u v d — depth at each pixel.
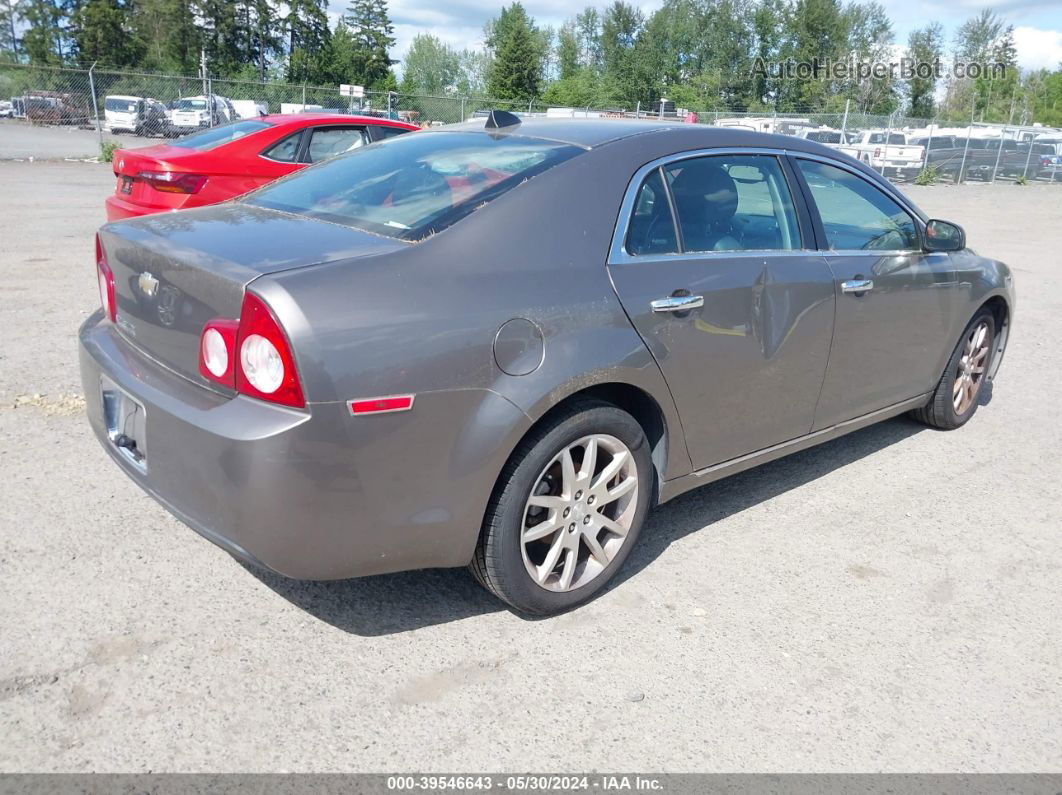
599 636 2.94
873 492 4.22
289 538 2.41
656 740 2.47
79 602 2.93
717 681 2.74
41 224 10.73
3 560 3.14
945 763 2.44
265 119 8.15
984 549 3.69
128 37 74.06
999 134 33.69
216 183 7.47
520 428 2.66
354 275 2.45
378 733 2.44
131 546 3.30
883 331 4.12
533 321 2.69
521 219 2.81
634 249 3.06
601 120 3.63
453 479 2.59
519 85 73.19
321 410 2.33
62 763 2.26
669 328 3.07
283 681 2.62
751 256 3.45
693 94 71.12
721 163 3.48
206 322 2.50
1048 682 2.82
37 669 2.59
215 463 2.40
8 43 72.62
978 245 13.84
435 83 94.19
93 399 3.02
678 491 3.40
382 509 2.50
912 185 29.80
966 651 2.96
